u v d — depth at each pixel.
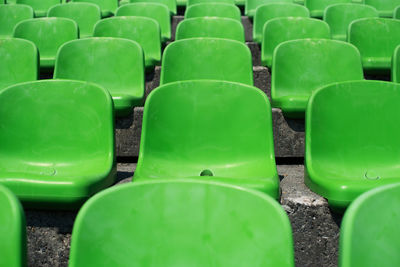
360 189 2.29
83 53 3.61
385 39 4.51
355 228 1.33
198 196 1.51
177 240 1.50
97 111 2.73
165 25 5.48
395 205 1.44
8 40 3.72
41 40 4.67
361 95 2.73
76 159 2.75
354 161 2.70
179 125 2.69
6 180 2.31
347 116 2.71
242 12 7.07
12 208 1.44
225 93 2.71
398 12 5.25
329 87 2.69
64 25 4.68
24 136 2.78
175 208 1.51
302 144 3.40
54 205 2.36
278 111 3.38
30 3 6.73
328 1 6.34
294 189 2.58
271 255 1.42
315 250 2.46
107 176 2.54
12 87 2.78
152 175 2.50
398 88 2.75
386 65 4.25
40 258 2.45
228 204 1.49
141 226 1.49
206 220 1.50
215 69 3.55
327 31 4.47
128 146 3.41
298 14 5.34
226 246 1.48
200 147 2.70
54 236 2.43
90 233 1.42
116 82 3.61
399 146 2.74
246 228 1.47
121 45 3.64
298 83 3.55
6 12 5.69
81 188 2.32
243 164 2.65
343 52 3.58
